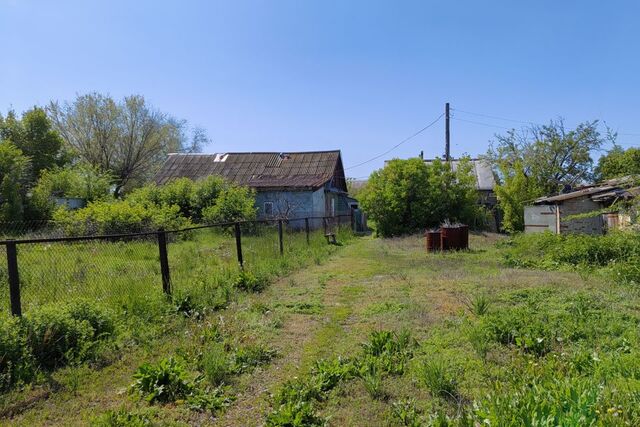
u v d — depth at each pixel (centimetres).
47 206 2091
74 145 3456
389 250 1475
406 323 554
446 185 2016
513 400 290
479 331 475
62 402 356
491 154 2708
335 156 2761
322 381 380
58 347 430
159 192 2111
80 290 644
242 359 443
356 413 334
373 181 2056
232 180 2584
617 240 957
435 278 864
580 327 489
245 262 938
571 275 839
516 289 717
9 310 524
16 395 359
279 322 578
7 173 1948
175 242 1478
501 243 1483
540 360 398
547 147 2553
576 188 1952
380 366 402
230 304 664
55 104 3434
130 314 556
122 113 3575
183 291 632
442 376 363
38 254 1027
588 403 275
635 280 740
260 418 335
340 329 553
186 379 384
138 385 376
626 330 476
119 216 1508
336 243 1691
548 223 1634
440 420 289
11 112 2864
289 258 1115
